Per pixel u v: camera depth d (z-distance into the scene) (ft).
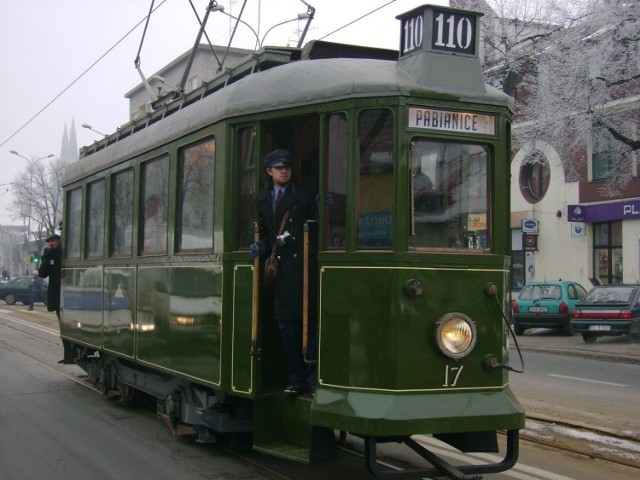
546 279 84.07
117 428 26.22
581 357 51.98
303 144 19.67
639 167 73.36
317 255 17.80
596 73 61.87
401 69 17.38
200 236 21.40
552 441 24.04
